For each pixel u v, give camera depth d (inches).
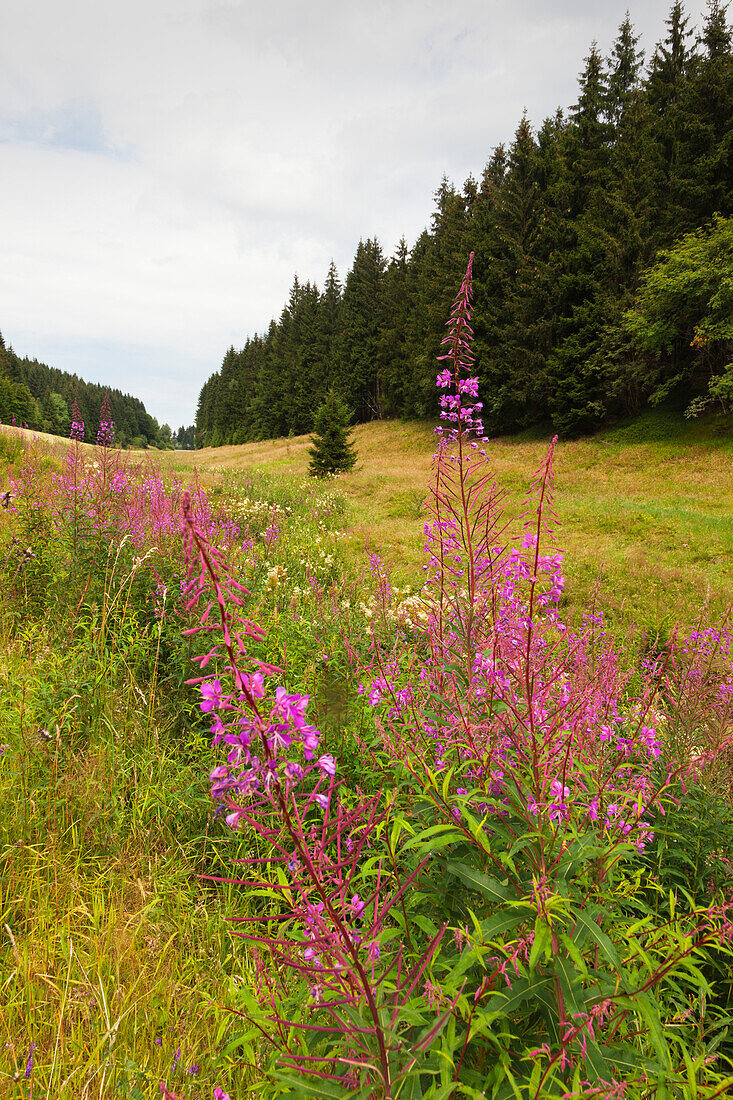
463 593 111.7
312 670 166.2
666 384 1128.8
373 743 122.5
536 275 1298.0
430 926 70.1
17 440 543.2
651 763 107.1
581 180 1400.1
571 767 78.8
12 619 207.6
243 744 45.8
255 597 221.0
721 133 1168.8
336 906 58.2
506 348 1349.7
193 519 45.5
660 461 977.5
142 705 163.0
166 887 118.2
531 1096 53.3
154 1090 79.8
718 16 1369.3
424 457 1440.7
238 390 3425.2
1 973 94.1
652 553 513.3
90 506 229.0
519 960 62.9
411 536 572.1
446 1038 57.4
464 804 75.7
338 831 58.3
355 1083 53.2
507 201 1448.1
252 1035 67.6
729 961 100.2
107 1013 85.0
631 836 85.3
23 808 123.3
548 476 79.8
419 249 2214.6
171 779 145.1
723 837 111.2
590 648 165.0
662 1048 57.4
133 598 206.5
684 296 1034.7
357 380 2269.9
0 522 278.2
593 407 1228.5
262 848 124.8
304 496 767.7
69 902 110.3
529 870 77.1
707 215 1161.4
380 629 186.1
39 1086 78.3
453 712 102.5
